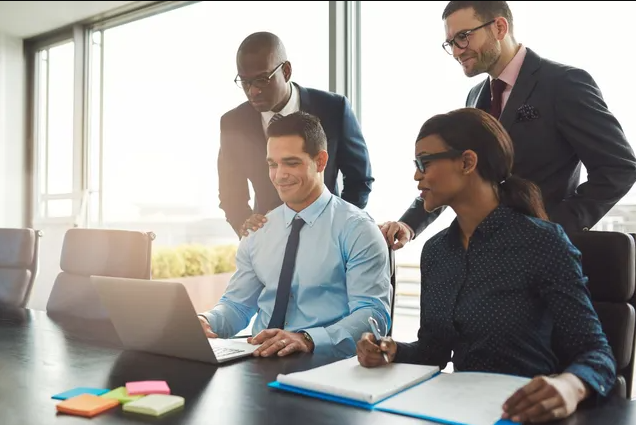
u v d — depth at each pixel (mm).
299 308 1622
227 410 894
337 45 3504
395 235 1797
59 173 5574
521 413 813
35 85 5770
